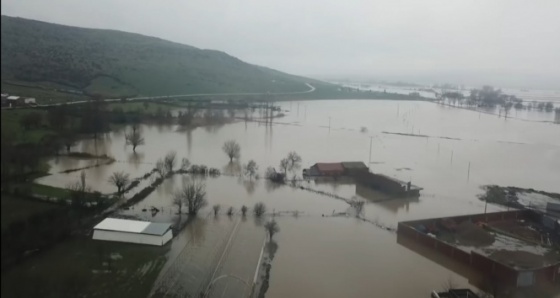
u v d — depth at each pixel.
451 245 53.03
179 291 41.81
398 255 53.56
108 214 60.28
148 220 59.72
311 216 66.00
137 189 73.12
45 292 38.50
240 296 41.22
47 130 73.00
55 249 48.12
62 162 81.75
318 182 85.62
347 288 45.12
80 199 58.91
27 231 42.69
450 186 86.94
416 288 45.91
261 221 62.41
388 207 72.44
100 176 78.12
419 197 78.62
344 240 57.50
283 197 74.88
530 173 99.81
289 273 47.62
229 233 56.72
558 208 71.00
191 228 58.12
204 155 103.88
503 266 46.31
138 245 51.56
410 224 61.31
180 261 47.81
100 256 47.94
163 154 101.88
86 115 105.44
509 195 80.31
